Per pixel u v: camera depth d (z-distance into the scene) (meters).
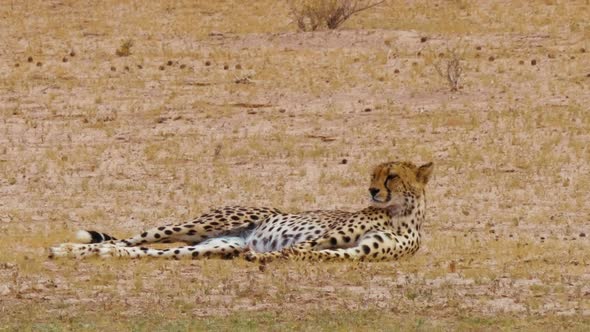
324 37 51.38
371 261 21.16
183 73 45.50
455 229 26.09
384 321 17.33
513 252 22.77
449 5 59.31
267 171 32.56
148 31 54.69
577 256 22.41
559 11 56.56
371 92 42.25
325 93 42.12
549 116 37.81
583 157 33.41
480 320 17.41
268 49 49.75
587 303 18.55
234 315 17.61
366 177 31.78
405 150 34.41
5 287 19.33
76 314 17.72
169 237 22.44
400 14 57.28
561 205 28.72
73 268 20.73
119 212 28.09
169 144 35.50
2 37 52.78
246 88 43.03
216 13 59.62
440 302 18.55
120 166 33.16
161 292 19.06
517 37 51.06
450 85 42.16
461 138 35.78
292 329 16.80
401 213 21.77
